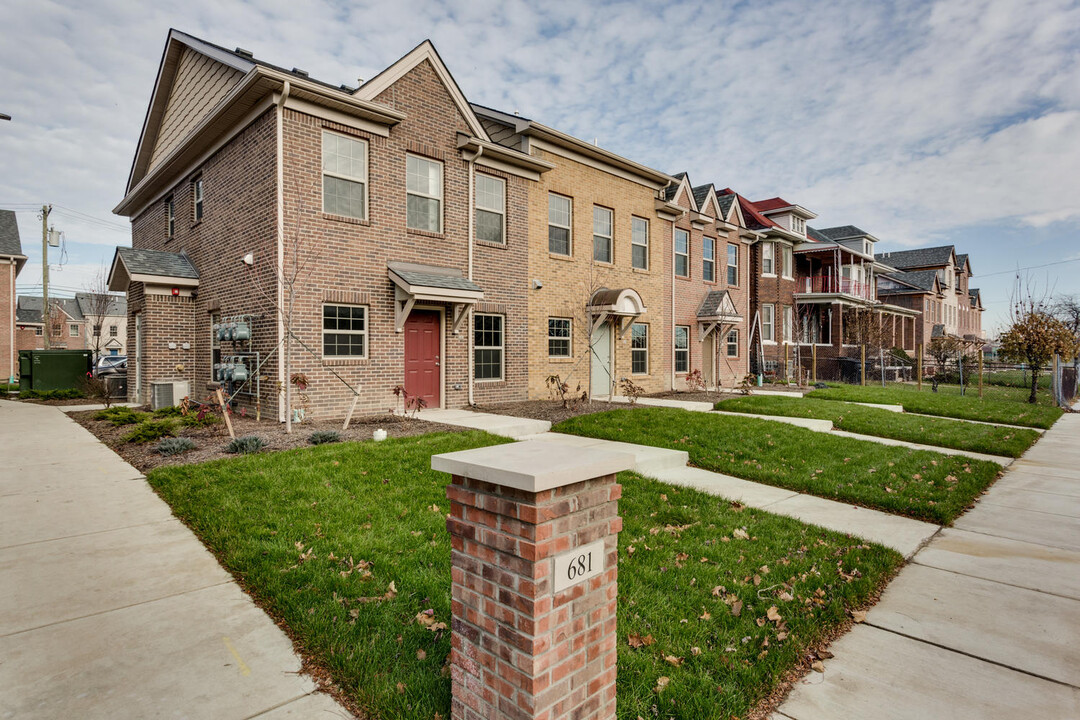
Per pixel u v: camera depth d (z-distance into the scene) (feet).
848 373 93.20
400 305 36.17
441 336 39.91
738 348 73.61
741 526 17.62
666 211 59.16
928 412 50.57
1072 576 14.85
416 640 10.27
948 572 15.08
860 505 21.15
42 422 35.63
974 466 27.37
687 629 11.23
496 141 48.03
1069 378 74.02
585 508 7.51
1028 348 66.64
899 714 9.14
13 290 91.56
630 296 48.98
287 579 12.53
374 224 35.45
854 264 105.70
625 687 9.28
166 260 42.11
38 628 10.84
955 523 19.47
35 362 55.21
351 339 34.86
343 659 9.62
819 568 14.48
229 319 36.40
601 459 7.60
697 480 23.90
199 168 41.27
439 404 39.81
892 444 32.22
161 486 19.35
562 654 7.16
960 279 180.34
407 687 8.96
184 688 9.14
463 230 40.45
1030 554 16.48
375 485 19.30
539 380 46.29
